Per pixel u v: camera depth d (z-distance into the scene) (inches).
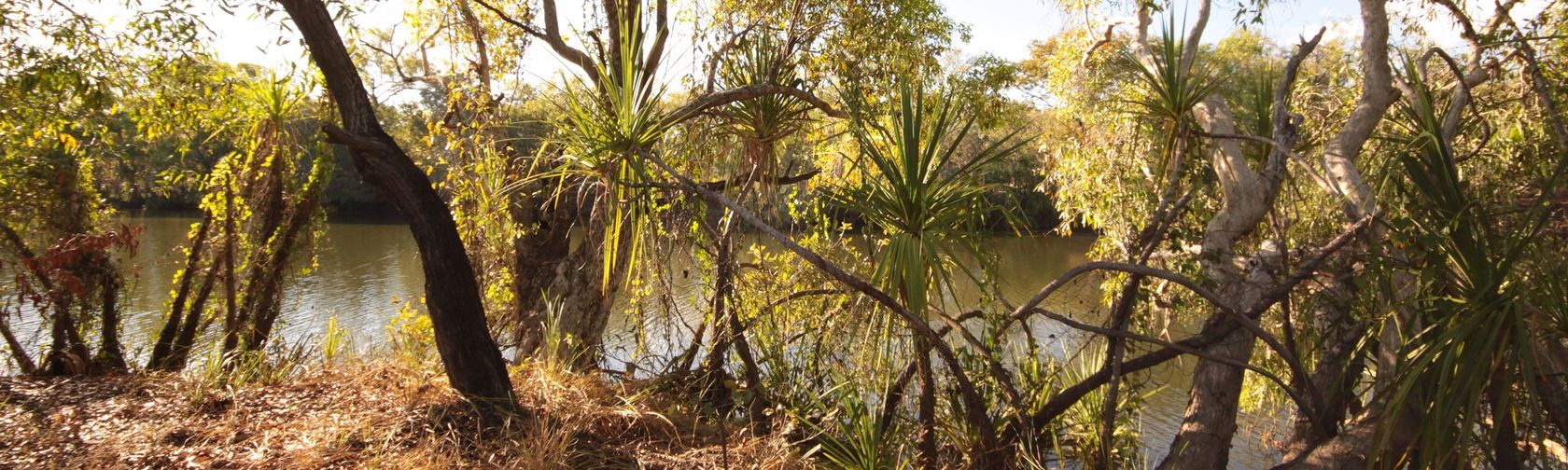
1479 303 145.3
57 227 243.1
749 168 216.7
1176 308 227.1
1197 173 210.8
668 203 205.9
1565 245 161.5
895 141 164.9
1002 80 302.4
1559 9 262.8
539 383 201.0
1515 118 245.4
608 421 187.9
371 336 322.3
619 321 339.3
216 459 154.7
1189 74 201.9
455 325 179.8
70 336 235.9
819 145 255.1
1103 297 237.1
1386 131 240.4
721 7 284.5
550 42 283.7
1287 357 180.5
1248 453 292.5
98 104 241.6
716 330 230.2
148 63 248.5
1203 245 208.7
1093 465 215.5
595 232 245.6
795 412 203.0
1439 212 155.6
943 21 296.7
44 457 154.6
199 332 250.8
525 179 197.2
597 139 175.0
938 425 198.1
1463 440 134.8
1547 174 202.5
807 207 233.8
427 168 283.9
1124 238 302.4
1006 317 183.6
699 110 192.1
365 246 911.0
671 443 183.9
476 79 297.6
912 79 281.1
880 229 179.8
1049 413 198.2
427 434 167.9
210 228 247.3
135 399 190.5
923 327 159.9
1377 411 175.9
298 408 183.9
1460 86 217.8
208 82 253.6
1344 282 194.1
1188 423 193.0
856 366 195.5
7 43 229.5
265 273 247.3
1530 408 158.6
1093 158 321.7
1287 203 234.5
